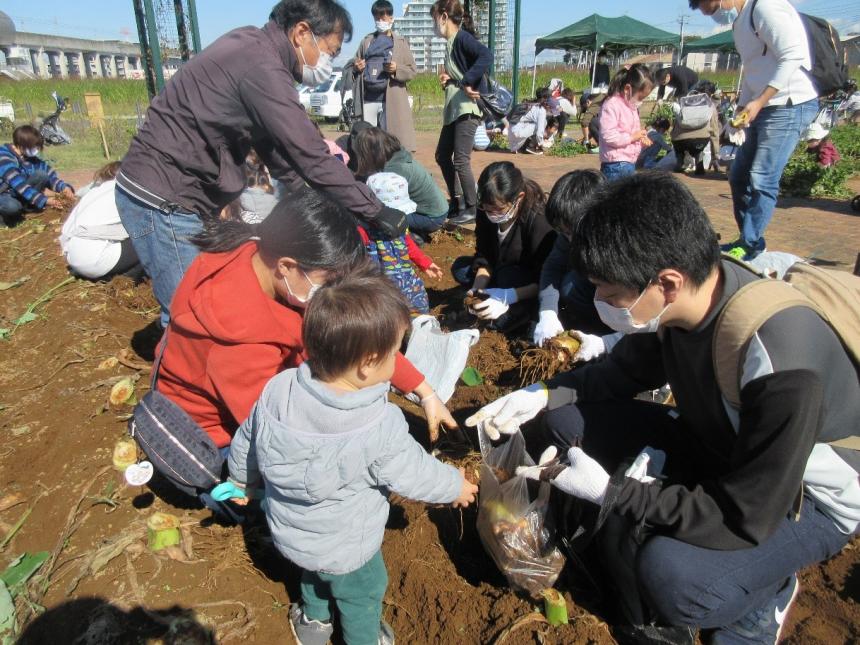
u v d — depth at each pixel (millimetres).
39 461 2912
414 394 2471
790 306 1594
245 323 2043
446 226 6156
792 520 1793
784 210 7371
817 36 4496
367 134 4691
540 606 2100
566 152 12984
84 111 21141
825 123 11320
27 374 3680
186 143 2801
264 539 2396
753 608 1893
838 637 2031
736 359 1619
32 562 2318
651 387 2369
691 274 1580
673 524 1774
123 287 4578
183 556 2324
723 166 10500
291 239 1912
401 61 6812
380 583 1965
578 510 2176
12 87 27656
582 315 3404
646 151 10641
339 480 1715
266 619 2139
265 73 2680
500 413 2354
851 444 1688
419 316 3275
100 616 2096
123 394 3170
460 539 2389
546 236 3627
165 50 12219
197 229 3000
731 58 49250
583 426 2316
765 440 1569
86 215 4477
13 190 6844
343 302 1615
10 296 4797
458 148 6137
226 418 2346
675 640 1903
